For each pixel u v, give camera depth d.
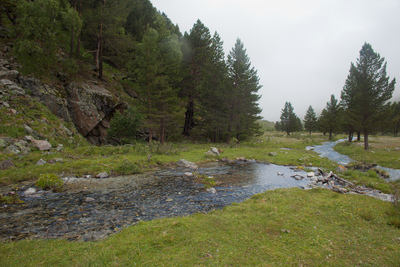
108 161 17.50
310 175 15.96
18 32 23.17
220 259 4.73
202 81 39.19
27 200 9.45
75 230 6.55
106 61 42.62
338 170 17.48
